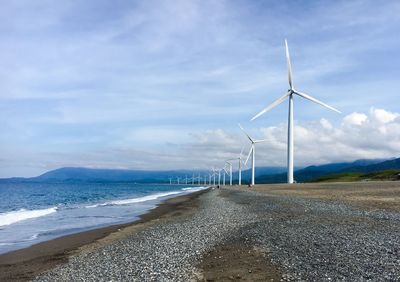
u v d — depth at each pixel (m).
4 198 97.44
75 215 49.12
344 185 96.50
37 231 34.25
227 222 33.91
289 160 97.62
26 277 18.17
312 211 38.50
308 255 18.45
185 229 31.36
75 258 22.14
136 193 135.38
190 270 17.42
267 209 43.69
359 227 26.50
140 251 22.81
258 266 17.31
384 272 14.98
